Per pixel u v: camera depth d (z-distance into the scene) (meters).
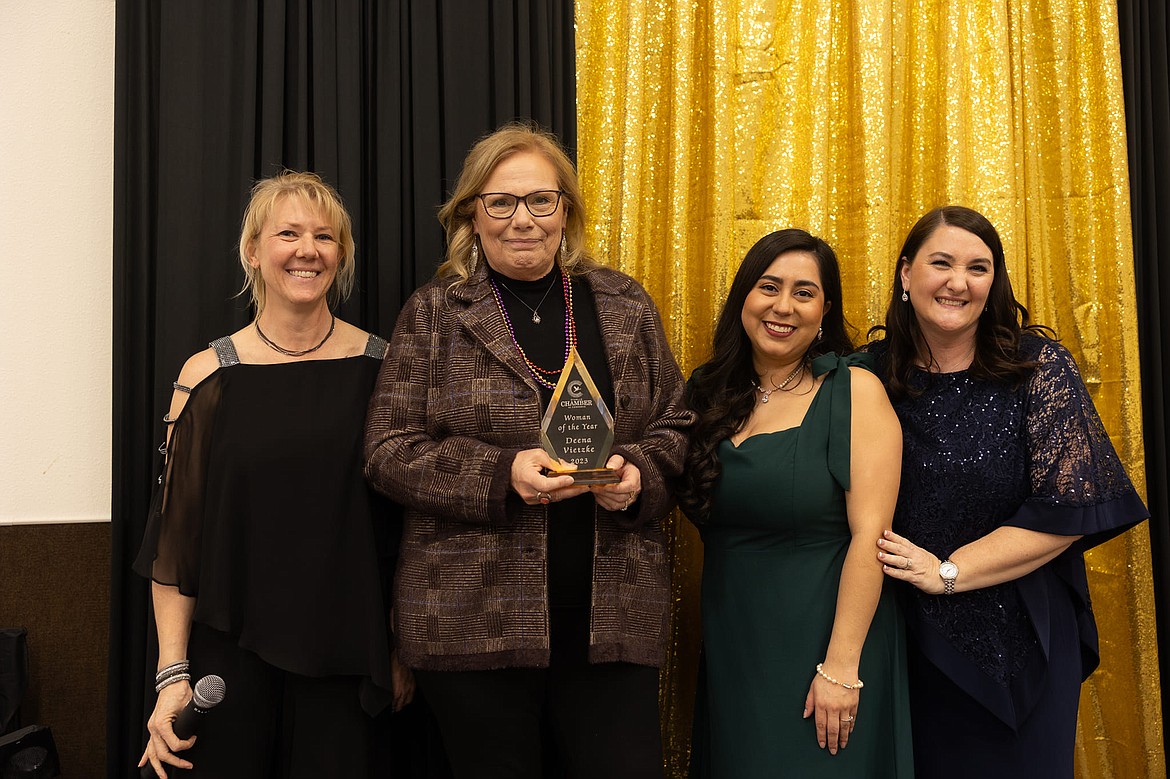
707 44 2.30
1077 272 2.40
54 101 2.22
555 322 1.74
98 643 2.21
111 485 2.17
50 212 2.22
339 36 2.15
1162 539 2.37
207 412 1.72
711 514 1.81
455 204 1.78
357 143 2.16
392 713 1.95
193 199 2.10
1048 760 1.68
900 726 1.71
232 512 1.67
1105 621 2.36
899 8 2.36
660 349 1.81
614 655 1.61
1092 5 2.39
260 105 2.15
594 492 1.60
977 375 1.75
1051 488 1.66
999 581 1.67
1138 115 2.43
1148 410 2.43
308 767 1.69
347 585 1.72
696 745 1.97
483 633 1.58
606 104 2.30
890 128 2.33
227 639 1.67
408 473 1.60
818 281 1.77
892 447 1.70
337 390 1.76
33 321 2.21
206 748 1.63
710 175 2.29
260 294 1.83
